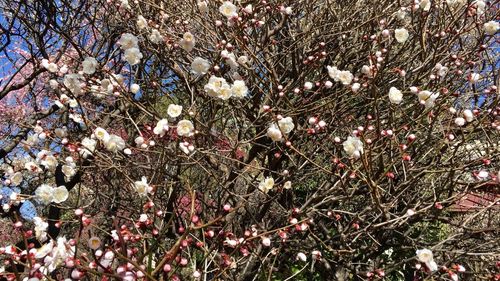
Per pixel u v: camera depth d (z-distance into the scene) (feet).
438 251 2.03
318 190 2.19
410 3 2.32
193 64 1.58
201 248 1.55
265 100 2.29
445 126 2.19
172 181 1.90
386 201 2.16
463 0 2.23
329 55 2.67
